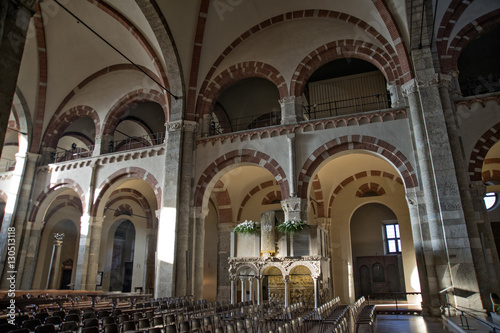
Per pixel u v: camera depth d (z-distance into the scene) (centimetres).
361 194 2464
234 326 931
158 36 1930
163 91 2177
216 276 2523
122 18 1970
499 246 2133
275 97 2508
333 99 2227
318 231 1498
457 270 1334
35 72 2348
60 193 2419
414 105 1592
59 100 2495
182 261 1803
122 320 977
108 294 1828
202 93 2089
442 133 1489
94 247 2136
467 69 2098
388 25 1698
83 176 2259
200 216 1902
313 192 2420
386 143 1642
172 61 1997
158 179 2038
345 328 846
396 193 2366
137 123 2883
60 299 1515
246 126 2562
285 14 2017
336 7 1895
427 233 1466
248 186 2567
